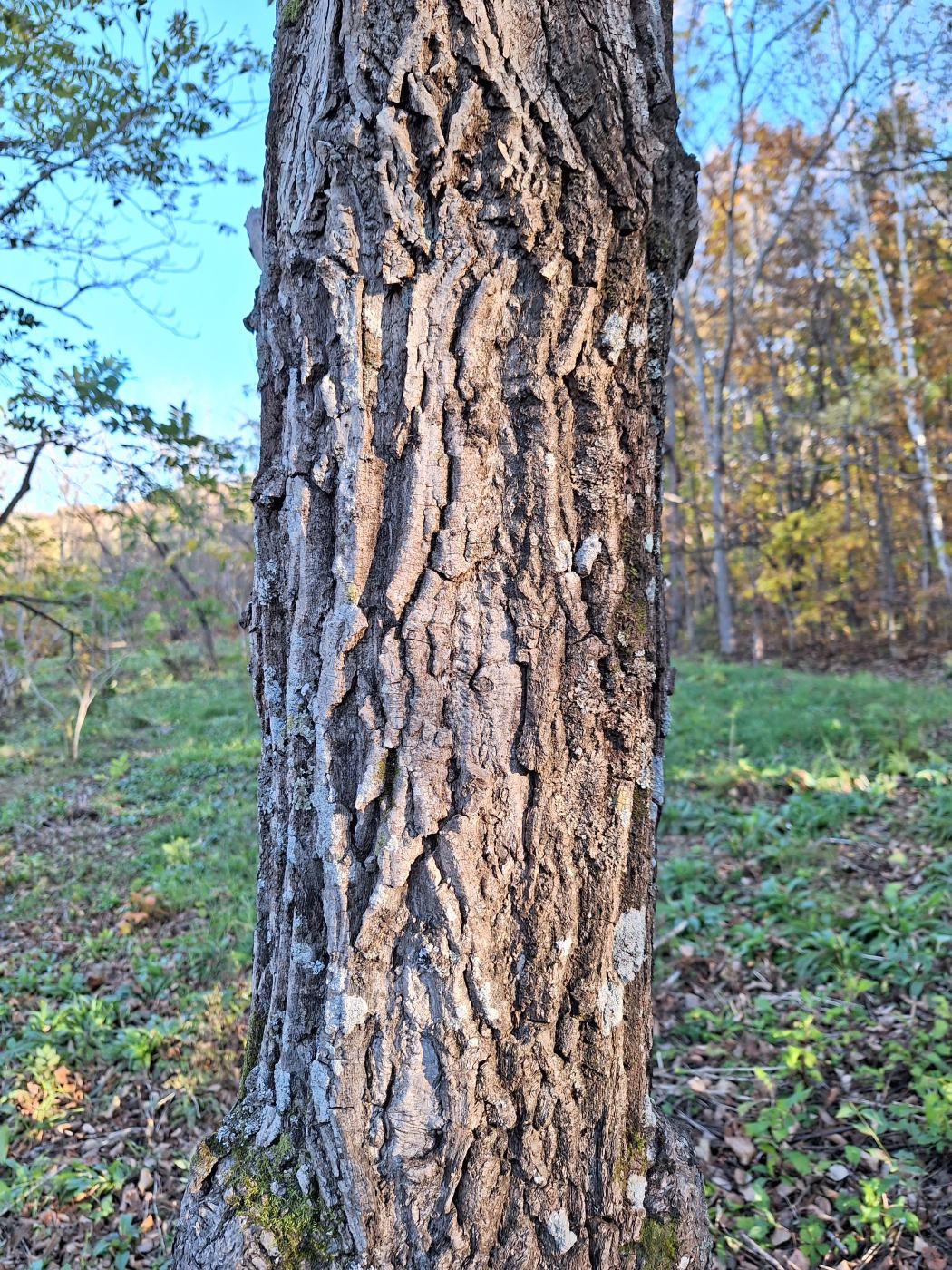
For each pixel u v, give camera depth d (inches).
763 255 373.1
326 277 33.0
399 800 33.3
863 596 432.8
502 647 33.2
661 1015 83.1
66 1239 61.2
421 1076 33.3
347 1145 33.6
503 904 33.6
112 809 188.9
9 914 130.3
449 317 32.5
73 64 91.6
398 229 32.2
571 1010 34.4
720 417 393.4
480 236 32.3
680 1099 68.9
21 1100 76.4
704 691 250.1
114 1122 75.2
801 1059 69.4
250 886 127.4
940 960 83.3
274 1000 37.0
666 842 132.2
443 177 32.0
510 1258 33.5
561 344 33.0
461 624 33.2
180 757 229.8
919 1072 65.7
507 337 32.8
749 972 88.8
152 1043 84.4
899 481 393.4
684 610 521.3
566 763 34.0
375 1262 33.3
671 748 181.8
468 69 31.6
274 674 36.7
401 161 32.0
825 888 105.8
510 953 33.8
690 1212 35.8
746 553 423.2
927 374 348.2
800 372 454.0
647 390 35.3
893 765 150.9
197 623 426.0
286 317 35.2
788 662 372.2
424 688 33.2
